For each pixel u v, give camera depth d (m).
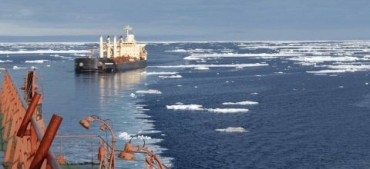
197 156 38.38
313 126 52.12
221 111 62.25
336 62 169.62
